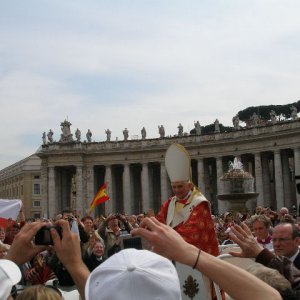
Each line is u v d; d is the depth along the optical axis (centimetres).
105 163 11362
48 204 11406
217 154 10481
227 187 3972
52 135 11625
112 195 11356
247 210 3853
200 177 10638
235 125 10456
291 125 9400
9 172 19338
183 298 1005
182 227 1180
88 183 11400
